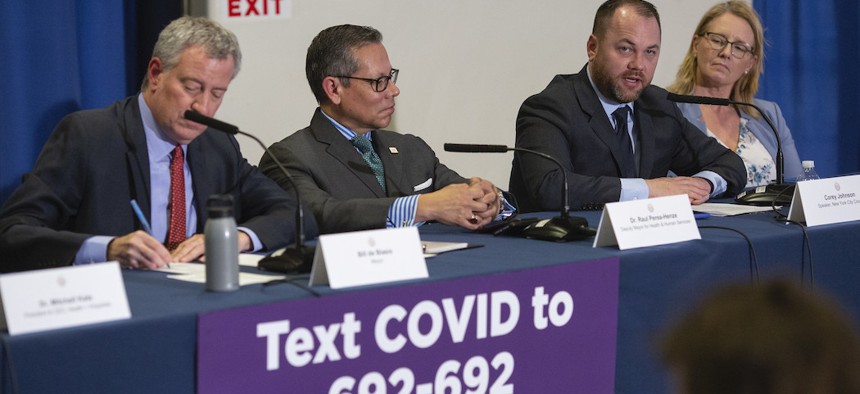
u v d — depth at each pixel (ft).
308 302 10.88
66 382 9.33
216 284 11.13
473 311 12.40
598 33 21.27
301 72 23.61
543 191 19.89
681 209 15.33
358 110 18.84
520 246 15.01
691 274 14.98
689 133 22.85
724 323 3.79
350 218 16.92
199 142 16.19
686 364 3.83
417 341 11.87
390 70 19.07
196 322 10.09
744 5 26.25
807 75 33.22
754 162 26.04
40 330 9.27
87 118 15.40
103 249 12.98
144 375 9.79
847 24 33.65
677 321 4.03
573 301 13.50
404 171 19.40
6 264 13.85
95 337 9.45
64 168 14.93
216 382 10.23
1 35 17.94
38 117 18.40
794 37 32.96
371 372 11.50
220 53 15.25
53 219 14.78
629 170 21.48
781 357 3.66
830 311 3.76
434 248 14.39
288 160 18.31
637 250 14.42
